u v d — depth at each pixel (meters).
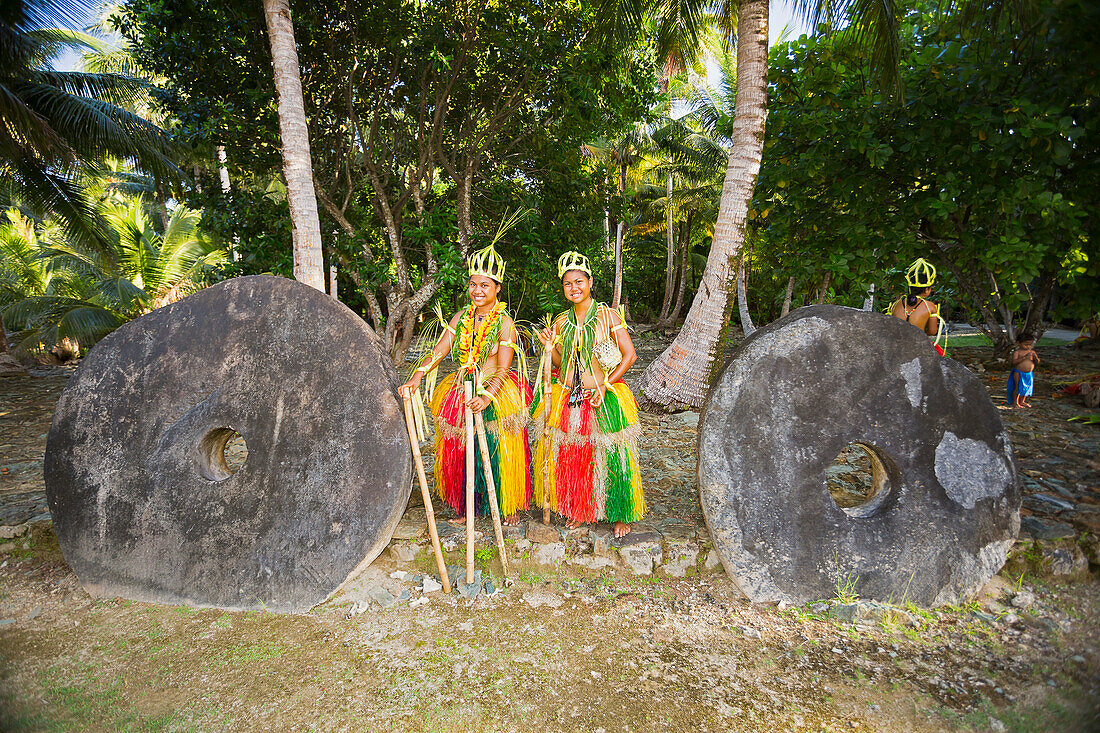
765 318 25.44
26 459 5.53
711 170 20.59
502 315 3.59
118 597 3.25
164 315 3.34
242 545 3.16
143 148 12.74
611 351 3.37
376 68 9.25
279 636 2.89
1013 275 7.39
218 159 14.66
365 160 9.79
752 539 3.13
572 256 3.48
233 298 3.29
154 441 3.26
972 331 17.48
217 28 7.97
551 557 3.46
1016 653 2.71
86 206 13.82
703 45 14.89
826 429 3.12
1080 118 6.20
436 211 9.79
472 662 2.69
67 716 2.34
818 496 3.13
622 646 2.81
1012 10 4.88
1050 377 9.23
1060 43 2.69
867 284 9.00
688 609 3.12
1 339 13.08
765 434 3.12
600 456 3.42
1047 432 5.86
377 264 9.80
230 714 2.37
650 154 21.86
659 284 28.23
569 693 2.50
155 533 3.23
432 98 9.94
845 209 8.97
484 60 9.33
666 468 4.92
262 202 9.56
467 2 8.62
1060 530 3.38
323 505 3.12
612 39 8.52
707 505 3.14
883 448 3.13
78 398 3.32
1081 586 3.15
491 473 3.38
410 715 2.36
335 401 3.16
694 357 6.96
